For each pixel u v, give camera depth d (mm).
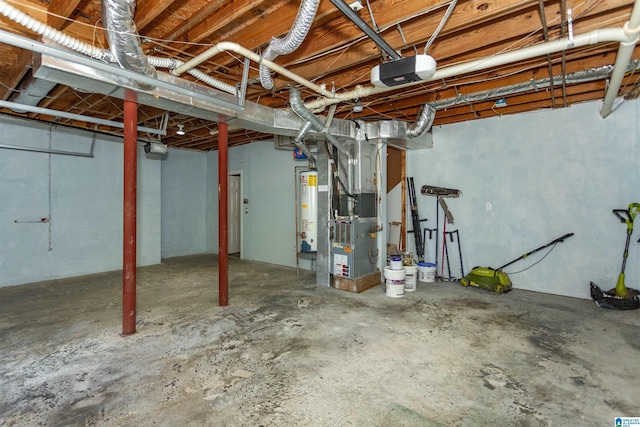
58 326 3227
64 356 2602
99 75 2449
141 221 6348
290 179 6305
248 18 2580
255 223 6969
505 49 2654
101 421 1838
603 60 3047
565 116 4289
